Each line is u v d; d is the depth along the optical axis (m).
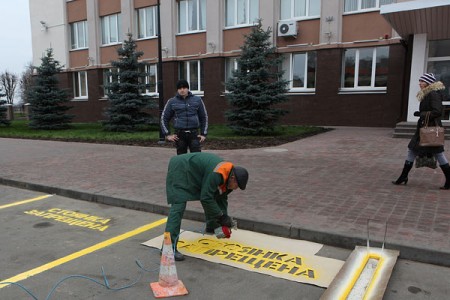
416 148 5.94
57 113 19.50
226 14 18.92
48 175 7.95
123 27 22.27
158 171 8.09
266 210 5.12
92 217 5.49
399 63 14.95
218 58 19.05
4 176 7.96
